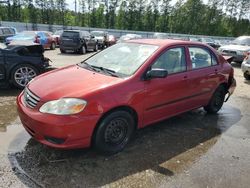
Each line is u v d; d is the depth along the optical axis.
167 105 4.44
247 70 9.88
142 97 3.94
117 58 4.47
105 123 3.59
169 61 4.46
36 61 7.19
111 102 3.55
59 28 38.34
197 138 4.57
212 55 5.45
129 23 63.44
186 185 3.24
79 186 3.11
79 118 3.33
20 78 7.04
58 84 3.71
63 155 3.71
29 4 52.97
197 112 5.91
